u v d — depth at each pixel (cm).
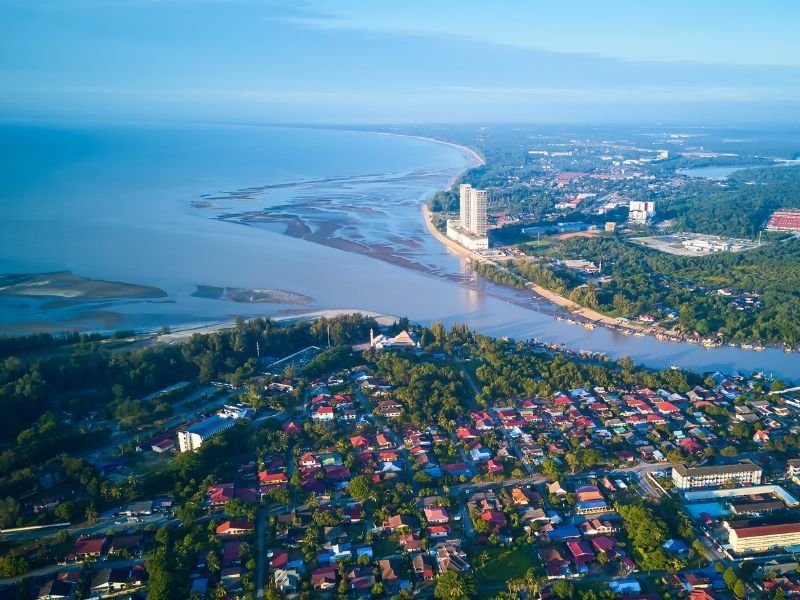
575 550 19725
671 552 19475
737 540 19600
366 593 18412
